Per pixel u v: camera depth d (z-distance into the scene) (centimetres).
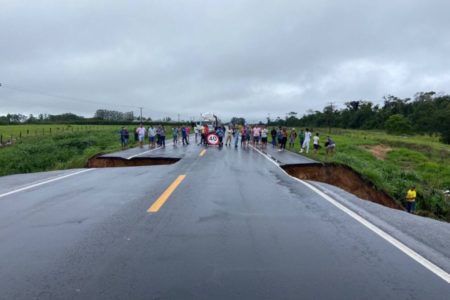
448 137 5862
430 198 1906
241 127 3228
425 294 344
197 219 608
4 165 2827
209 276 377
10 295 338
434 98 9075
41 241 492
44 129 6169
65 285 358
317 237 516
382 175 2111
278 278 374
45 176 1214
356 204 774
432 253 462
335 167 1716
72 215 635
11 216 632
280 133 2548
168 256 434
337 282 367
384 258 438
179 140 3847
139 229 547
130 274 382
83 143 4075
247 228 558
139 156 1962
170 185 970
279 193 877
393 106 9625
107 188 927
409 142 4712
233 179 1102
